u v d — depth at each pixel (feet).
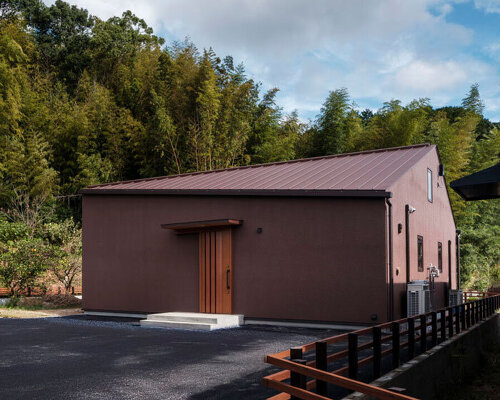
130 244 43.09
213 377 18.69
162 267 41.65
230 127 72.90
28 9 137.80
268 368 20.29
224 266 38.58
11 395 16.05
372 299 33.50
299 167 45.70
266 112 81.35
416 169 43.01
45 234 58.44
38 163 73.20
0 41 76.02
